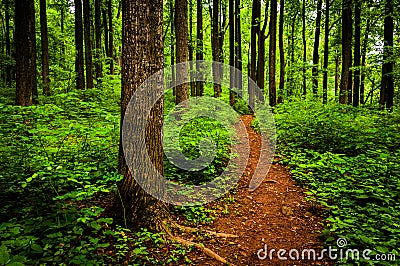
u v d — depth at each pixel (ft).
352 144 25.94
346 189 18.88
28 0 31.19
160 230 14.23
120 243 12.86
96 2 63.87
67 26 85.35
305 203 19.31
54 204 14.73
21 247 10.88
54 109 19.11
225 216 17.49
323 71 57.31
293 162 25.85
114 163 18.92
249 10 84.84
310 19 75.15
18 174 16.63
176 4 35.86
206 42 84.84
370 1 40.63
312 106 40.04
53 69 58.49
